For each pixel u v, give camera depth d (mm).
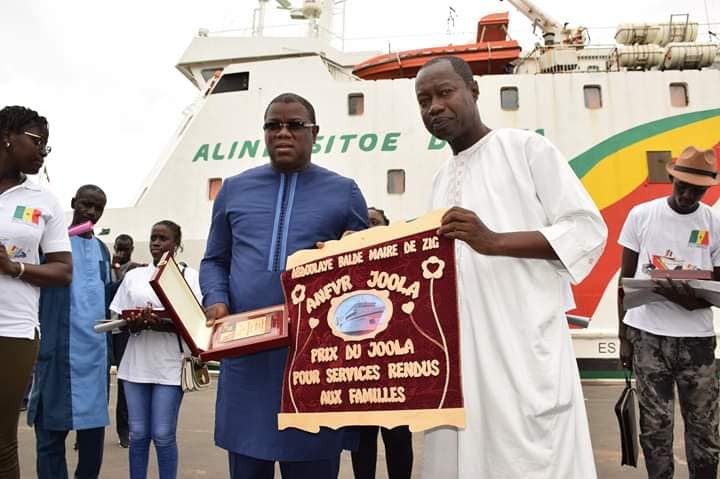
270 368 1913
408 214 8070
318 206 2033
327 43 10219
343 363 1665
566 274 1872
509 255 1649
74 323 2943
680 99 8320
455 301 1604
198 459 4125
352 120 8539
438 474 1865
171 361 3041
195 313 1946
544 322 1712
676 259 2941
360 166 8344
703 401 2795
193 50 10367
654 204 3066
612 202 7941
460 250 1870
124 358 3119
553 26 9953
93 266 3166
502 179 1844
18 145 2258
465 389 1752
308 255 1828
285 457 1840
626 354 3096
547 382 1657
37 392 2848
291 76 9062
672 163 2936
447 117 1842
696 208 2951
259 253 2004
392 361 1614
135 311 2951
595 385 7391
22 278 2209
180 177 8781
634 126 8188
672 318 2818
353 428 2268
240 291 1994
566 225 1699
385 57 9367
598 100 8344
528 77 8453
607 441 4633
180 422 5449
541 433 1635
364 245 1751
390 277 1691
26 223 2264
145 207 8758
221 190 2215
